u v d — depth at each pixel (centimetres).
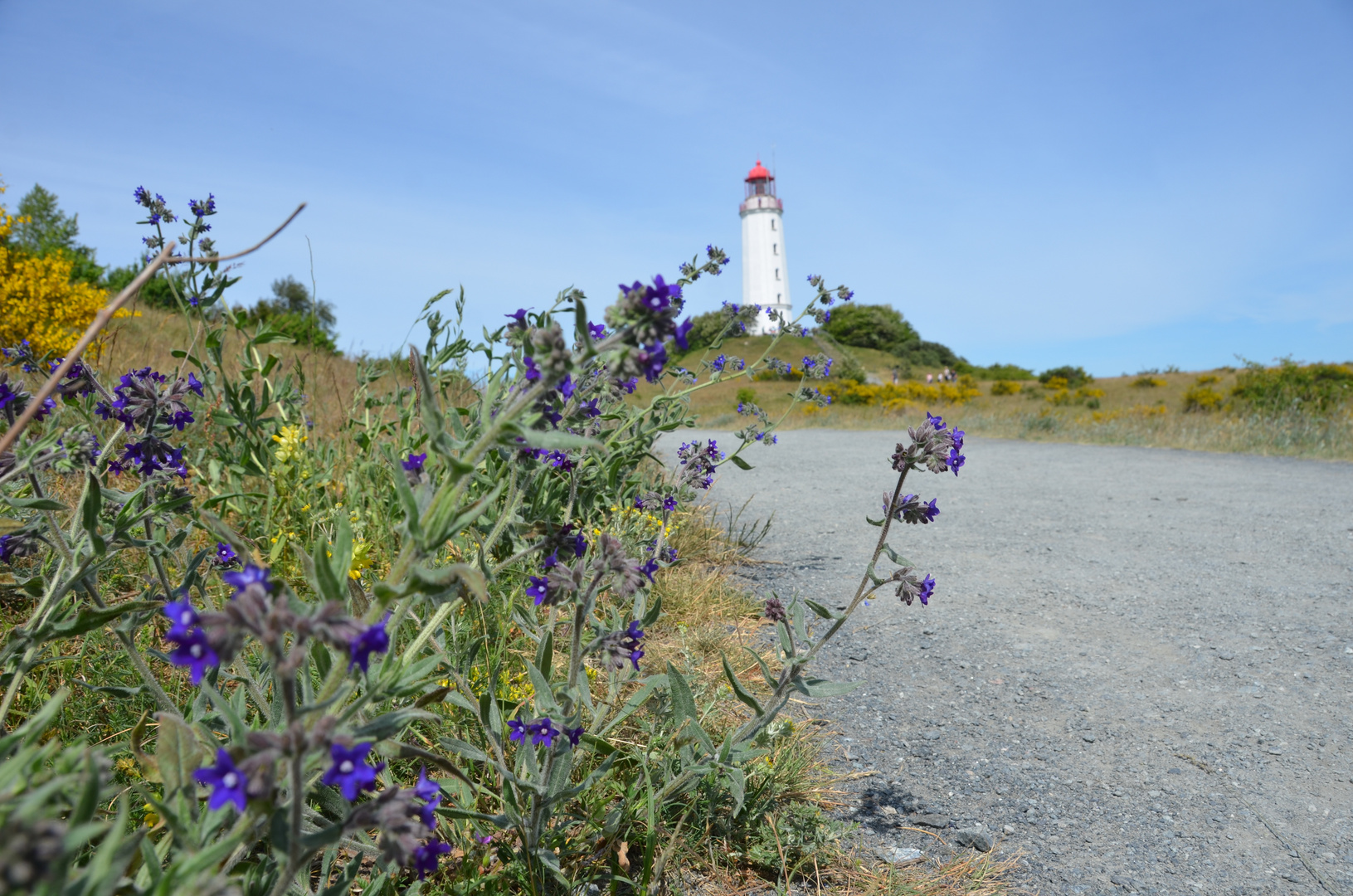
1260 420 1752
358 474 444
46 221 3575
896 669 429
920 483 1086
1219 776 325
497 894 213
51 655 259
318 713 145
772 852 260
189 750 146
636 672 246
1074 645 469
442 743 208
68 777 99
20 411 221
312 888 209
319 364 789
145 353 808
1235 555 671
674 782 243
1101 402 3884
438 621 217
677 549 588
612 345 155
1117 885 258
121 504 235
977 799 307
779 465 1295
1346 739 354
